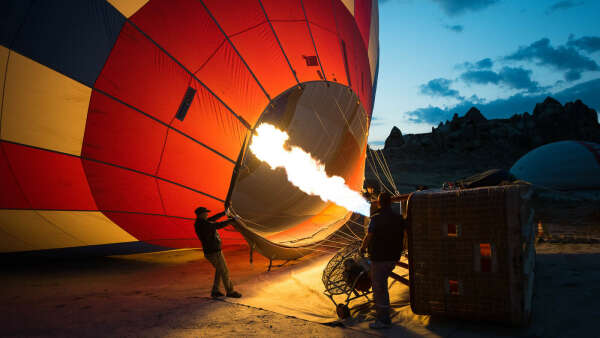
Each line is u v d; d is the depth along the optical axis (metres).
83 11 5.98
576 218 13.23
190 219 6.85
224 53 6.53
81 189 6.51
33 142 6.15
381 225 3.95
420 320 3.96
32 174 6.36
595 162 23.52
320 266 7.29
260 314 4.41
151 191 6.49
